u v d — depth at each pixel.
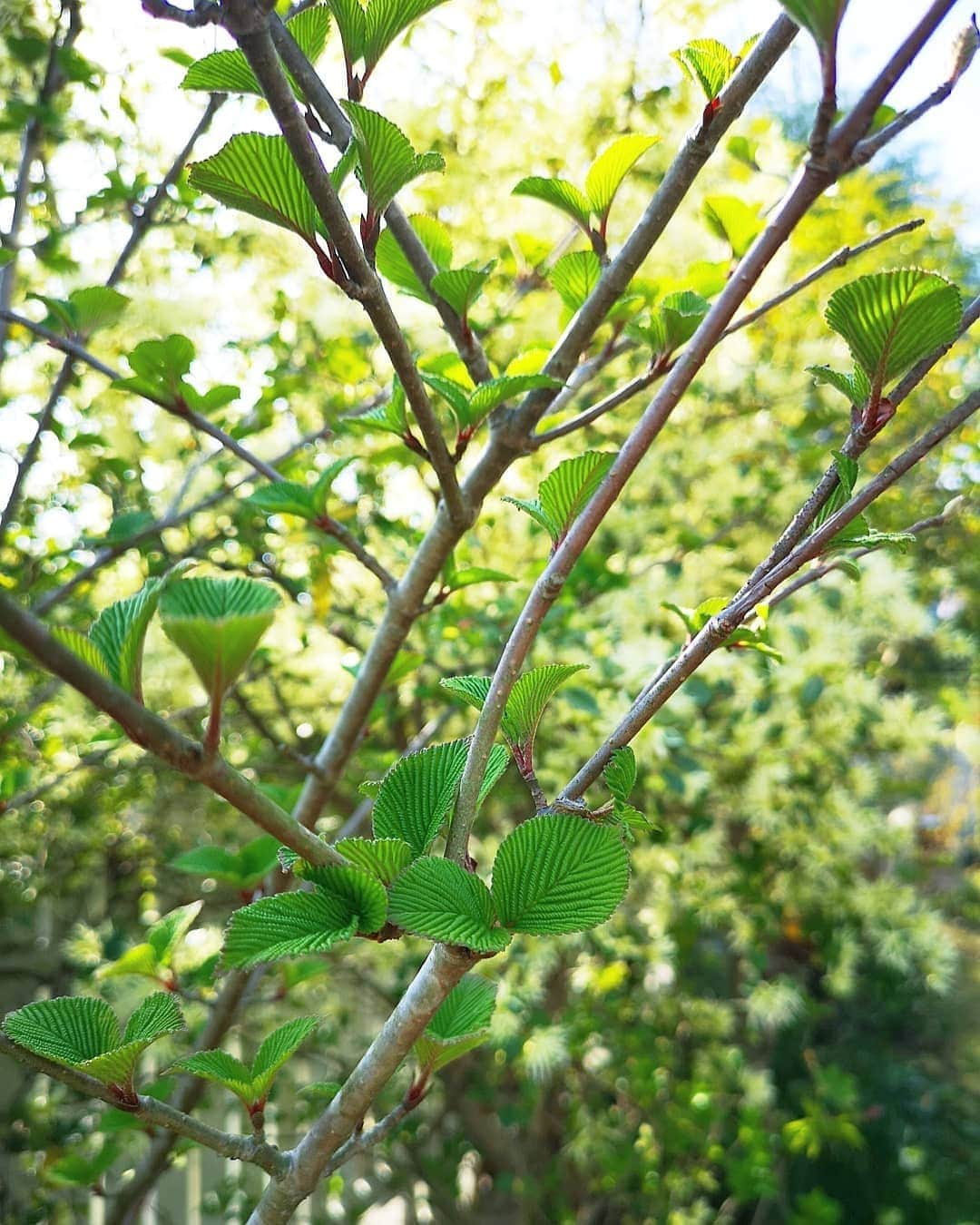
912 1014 2.08
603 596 1.34
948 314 0.30
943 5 0.28
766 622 0.43
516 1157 1.60
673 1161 1.58
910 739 1.44
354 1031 1.64
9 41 0.91
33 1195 1.19
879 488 0.32
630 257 0.51
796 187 0.34
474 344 0.55
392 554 1.39
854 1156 1.87
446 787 0.33
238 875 0.63
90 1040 0.34
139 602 0.26
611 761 0.33
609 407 0.56
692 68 0.43
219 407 0.65
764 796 1.32
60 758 1.25
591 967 1.34
